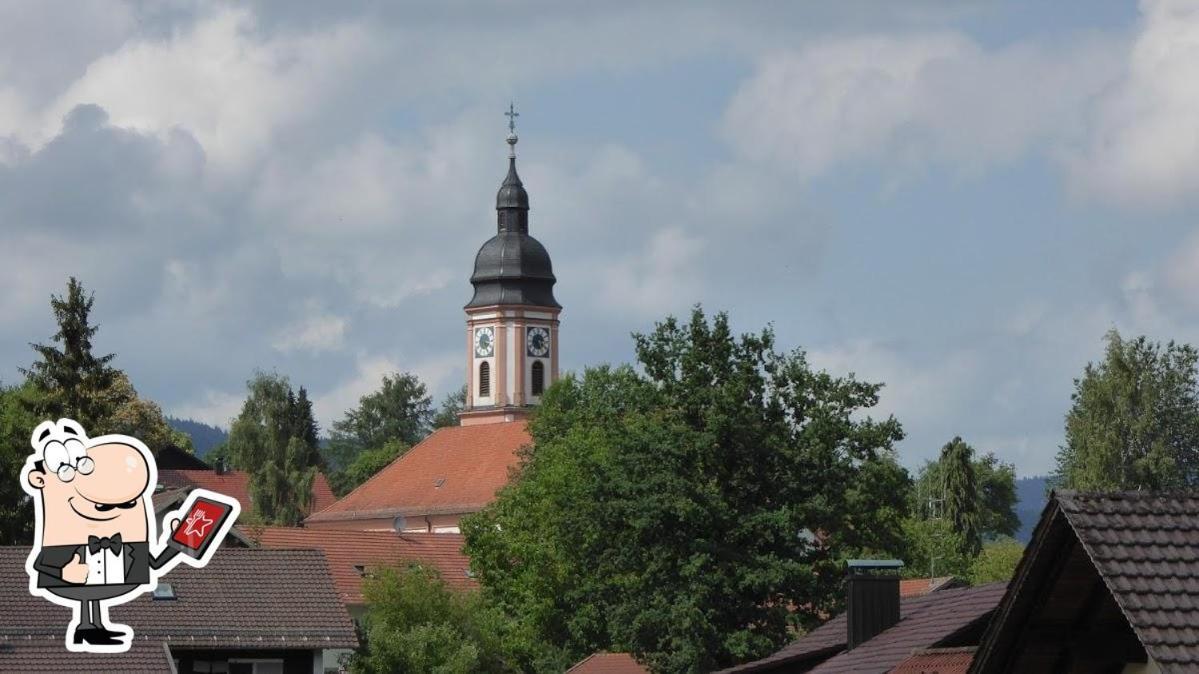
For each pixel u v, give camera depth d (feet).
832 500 311.88
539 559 366.22
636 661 310.65
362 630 321.32
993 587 189.78
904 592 308.60
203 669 270.05
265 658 274.16
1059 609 80.53
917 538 485.97
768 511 305.53
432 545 468.75
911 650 173.78
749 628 303.27
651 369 320.29
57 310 449.48
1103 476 485.56
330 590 284.61
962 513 622.54
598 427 426.10
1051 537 77.87
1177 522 76.33
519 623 363.76
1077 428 496.23
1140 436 488.44
